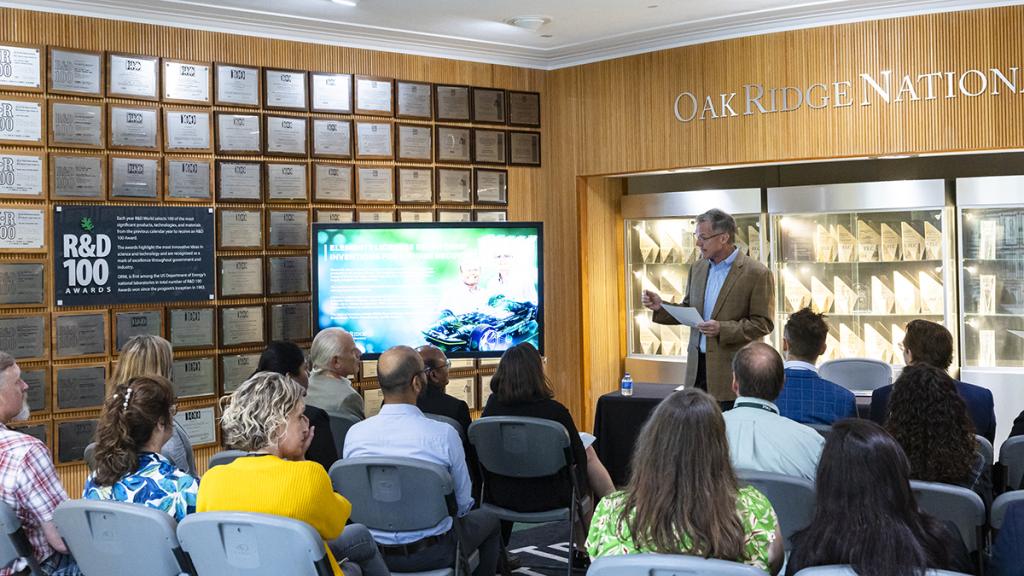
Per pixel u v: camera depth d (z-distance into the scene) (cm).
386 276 648
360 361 646
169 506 276
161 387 286
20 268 548
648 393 549
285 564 238
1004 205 639
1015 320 650
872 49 632
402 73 700
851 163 768
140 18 590
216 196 620
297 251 655
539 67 757
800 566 208
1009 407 645
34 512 303
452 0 592
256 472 254
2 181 542
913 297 679
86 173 569
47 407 557
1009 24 601
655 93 708
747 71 670
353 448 337
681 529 211
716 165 688
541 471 388
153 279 595
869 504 202
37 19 554
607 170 734
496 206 739
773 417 310
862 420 214
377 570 305
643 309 782
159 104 598
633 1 602
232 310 625
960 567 211
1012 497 246
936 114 618
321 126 663
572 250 755
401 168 698
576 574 456
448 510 319
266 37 641
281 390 267
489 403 410
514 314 661
